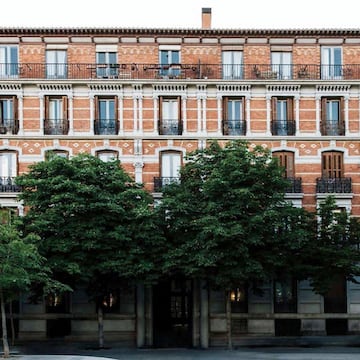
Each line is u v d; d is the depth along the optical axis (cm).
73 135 4147
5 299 3094
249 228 3472
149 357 3238
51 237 3491
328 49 4294
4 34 4188
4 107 4191
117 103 4194
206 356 3262
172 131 4188
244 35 4231
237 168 3553
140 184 3706
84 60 4219
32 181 3503
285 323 4128
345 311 4141
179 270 3672
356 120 4216
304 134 4203
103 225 3541
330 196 3800
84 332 4088
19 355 3142
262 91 4219
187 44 4253
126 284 3675
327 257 3666
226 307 3850
